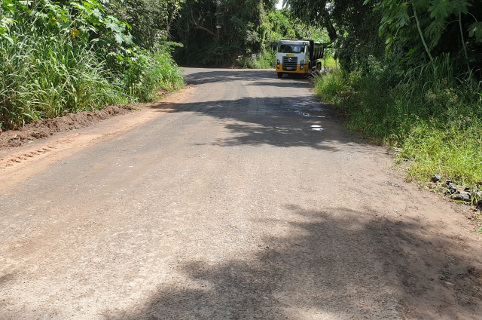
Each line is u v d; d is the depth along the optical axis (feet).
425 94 28.66
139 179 16.02
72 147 22.06
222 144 22.91
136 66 43.75
